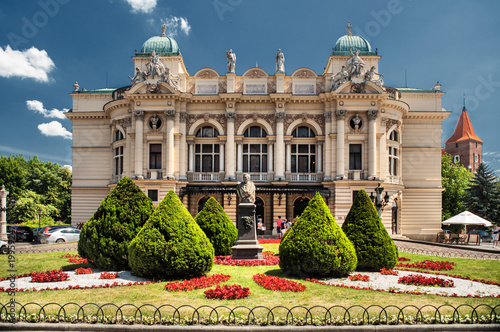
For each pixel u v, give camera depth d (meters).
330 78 45.75
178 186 44.38
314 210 18.88
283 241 19.08
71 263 22.61
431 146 50.22
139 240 17.45
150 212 20.28
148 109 44.34
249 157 46.62
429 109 50.91
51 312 12.60
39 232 43.50
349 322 11.84
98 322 11.96
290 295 14.94
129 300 14.08
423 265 22.28
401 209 47.97
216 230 24.81
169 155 43.81
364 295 15.09
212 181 45.44
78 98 52.09
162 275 17.56
